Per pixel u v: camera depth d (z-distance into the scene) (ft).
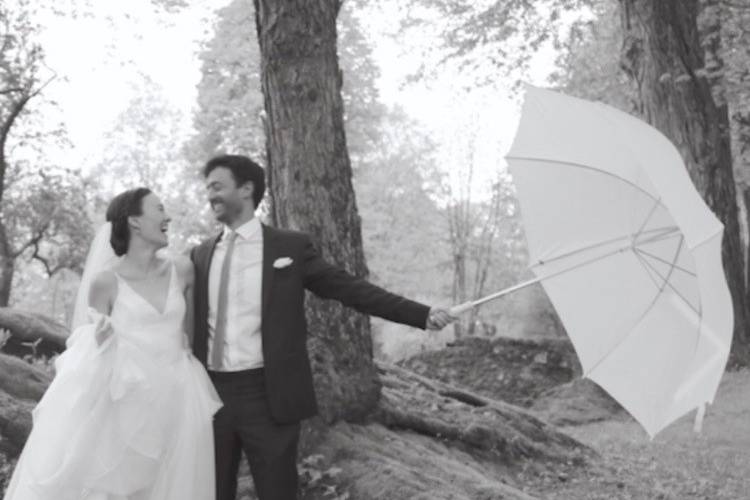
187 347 15.10
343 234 20.98
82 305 15.29
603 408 46.29
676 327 13.34
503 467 24.72
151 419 14.08
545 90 14.93
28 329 27.20
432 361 51.90
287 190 20.98
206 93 82.84
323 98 21.02
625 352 13.66
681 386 13.08
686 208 12.40
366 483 18.47
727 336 12.75
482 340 51.85
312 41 20.92
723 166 53.67
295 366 14.57
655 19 53.06
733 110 63.00
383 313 14.83
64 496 13.76
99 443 14.03
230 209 14.90
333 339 20.92
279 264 14.69
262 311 14.55
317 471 18.71
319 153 20.86
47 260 115.34
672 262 13.41
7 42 88.58
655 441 35.50
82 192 114.01
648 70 53.62
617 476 26.84
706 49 53.83
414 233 120.67
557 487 24.44
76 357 14.38
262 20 21.12
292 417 14.39
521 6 66.28
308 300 20.79
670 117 53.26
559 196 14.21
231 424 14.56
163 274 15.01
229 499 14.92
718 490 26.73
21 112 100.58
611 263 13.89
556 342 50.93
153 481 14.23
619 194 13.67
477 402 29.14
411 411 23.71
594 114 14.26
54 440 13.97
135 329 14.51
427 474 19.33
